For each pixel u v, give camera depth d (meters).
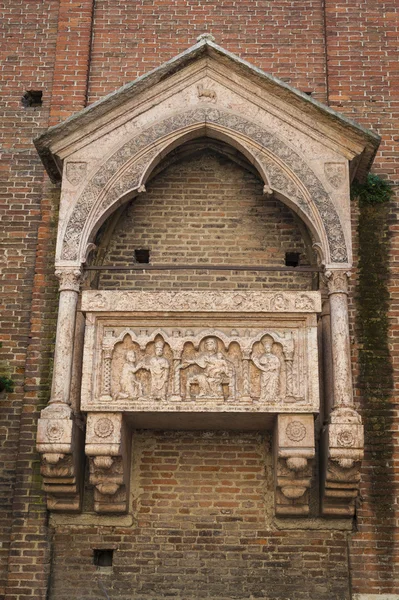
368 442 10.57
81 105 12.22
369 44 12.52
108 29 12.71
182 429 10.69
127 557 10.24
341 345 9.94
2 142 12.23
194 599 10.05
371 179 11.68
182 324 10.08
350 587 10.04
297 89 11.47
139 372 9.94
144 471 10.57
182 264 11.44
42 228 11.63
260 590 10.08
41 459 10.13
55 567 10.20
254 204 11.70
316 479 10.33
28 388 10.88
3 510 10.49
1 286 11.50
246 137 10.80
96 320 10.06
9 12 12.90
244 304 9.97
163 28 12.72
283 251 11.51
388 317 11.10
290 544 10.26
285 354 9.89
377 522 10.25
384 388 10.78
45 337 11.09
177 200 11.71
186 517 10.40
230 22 12.75
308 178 10.64
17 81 12.56
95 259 11.30
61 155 10.83
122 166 10.73
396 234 11.52
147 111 10.95
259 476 10.55
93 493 10.36
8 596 10.02
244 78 10.97
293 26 12.72
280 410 9.68
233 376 9.88
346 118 10.63
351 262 10.30
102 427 9.70
